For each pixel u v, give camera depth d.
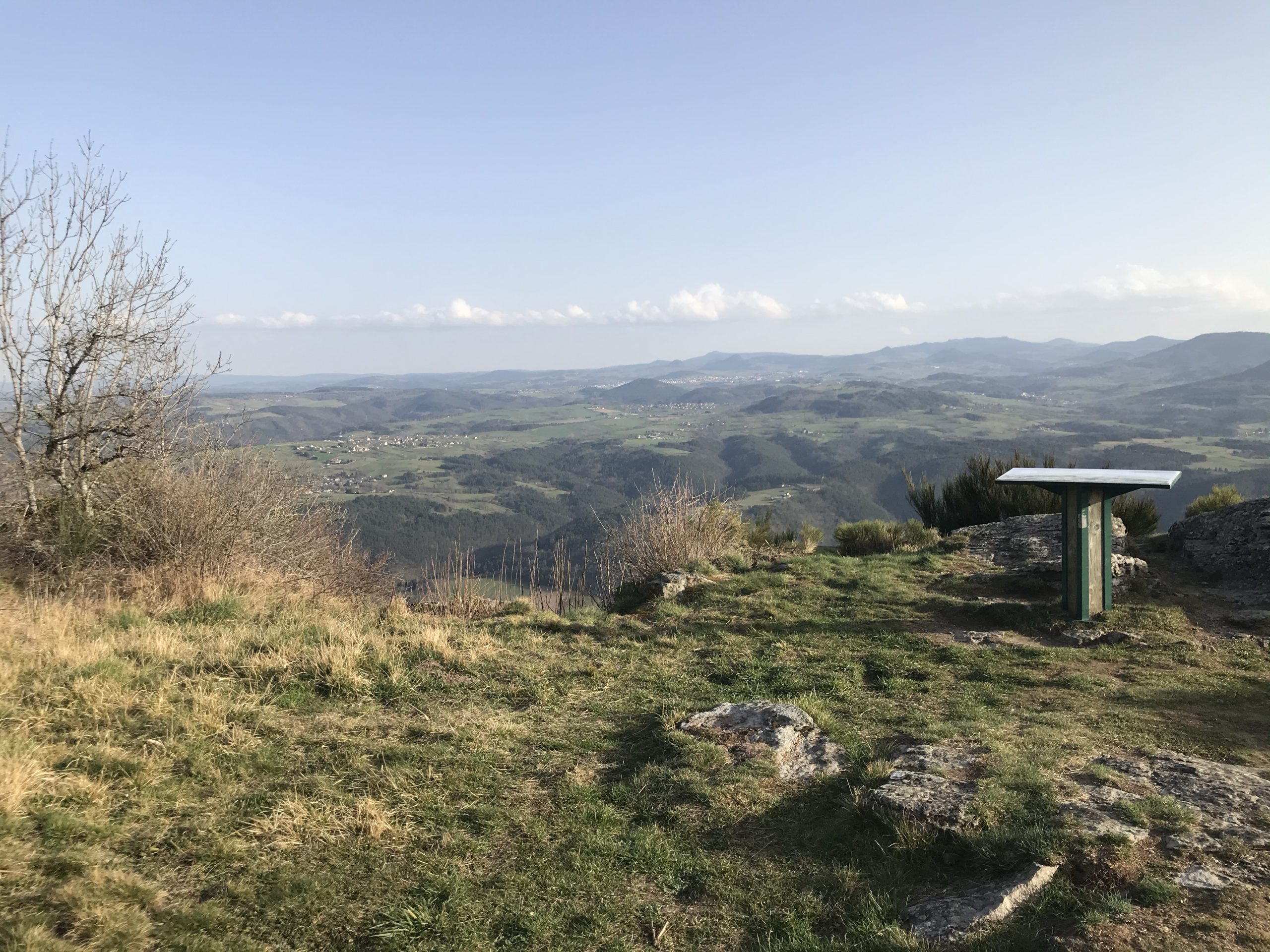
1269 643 6.86
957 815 3.69
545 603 9.52
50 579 8.12
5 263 7.91
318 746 4.80
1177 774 4.11
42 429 8.48
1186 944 2.71
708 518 11.34
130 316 8.62
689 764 4.67
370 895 3.39
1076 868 3.26
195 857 3.58
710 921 3.29
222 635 6.68
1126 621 7.52
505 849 3.82
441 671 6.38
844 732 5.10
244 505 9.35
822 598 8.70
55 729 4.68
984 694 5.83
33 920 2.95
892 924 3.13
